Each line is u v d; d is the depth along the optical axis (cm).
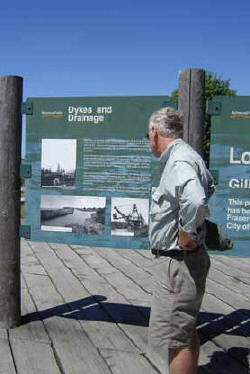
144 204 471
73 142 482
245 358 425
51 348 432
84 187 484
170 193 312
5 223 468
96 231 484
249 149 440
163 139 330
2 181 467
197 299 330
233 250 450
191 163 312
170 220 322
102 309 535
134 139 467
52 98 482
